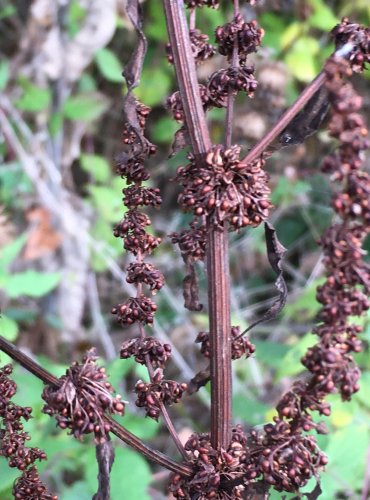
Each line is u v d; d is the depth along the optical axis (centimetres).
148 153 11
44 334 33
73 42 32
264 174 10
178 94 11
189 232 11
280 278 11
